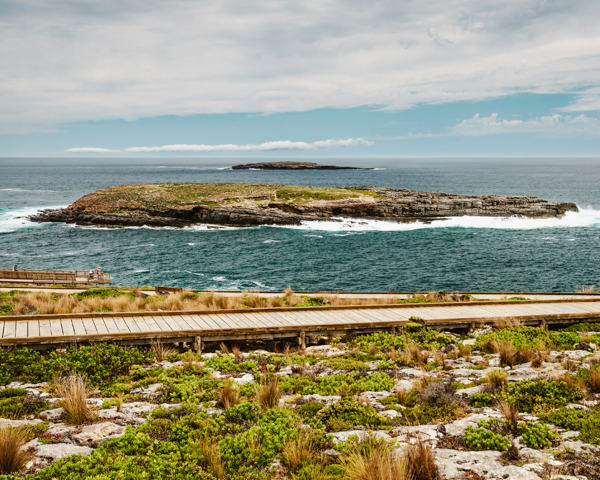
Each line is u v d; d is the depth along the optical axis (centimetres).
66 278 3288
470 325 1608
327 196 9044
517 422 741
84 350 1119
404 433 733
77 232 7325
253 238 6912
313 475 597
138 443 679
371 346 1329
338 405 825
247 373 1101
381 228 7775
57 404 862
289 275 4684
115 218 7950
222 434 732
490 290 4081
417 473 587
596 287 4100
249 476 612
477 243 6347
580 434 696
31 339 1173
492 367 1136
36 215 8675
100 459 630
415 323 1525
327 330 1464
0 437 618
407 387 973
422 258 5444
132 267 5016
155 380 1034
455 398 884
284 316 1576
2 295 2244
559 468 598
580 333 1562
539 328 1516
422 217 8331
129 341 1264
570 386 899
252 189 9662
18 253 5744
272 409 792
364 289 4144
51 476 581
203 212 8169
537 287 4147
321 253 5800
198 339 1327
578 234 6900
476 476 588
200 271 4841
